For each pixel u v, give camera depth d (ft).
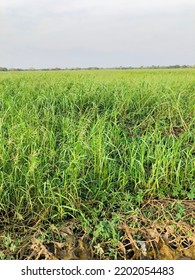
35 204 10.41
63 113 17.34
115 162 12.35
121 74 39.24
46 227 10.05
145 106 18.37
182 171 12.02
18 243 9.44
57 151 12.91
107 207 10.67
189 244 9.77
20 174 11.12
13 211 10.48
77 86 22.09
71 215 10.09
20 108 16.40
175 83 24.14
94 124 14.17
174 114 17.03
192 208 10.77
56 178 10.77
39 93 20.58
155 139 14.43
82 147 12.21
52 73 41.55
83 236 9.66
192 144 14.25
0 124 13.09
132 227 9.89
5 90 21.84
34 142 12.15
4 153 11.50
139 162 11.33
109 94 19.56
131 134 15.11
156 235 9.77
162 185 11.43
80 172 11.60
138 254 9.45
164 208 10.56
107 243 9.66
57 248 9.52
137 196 10.73
